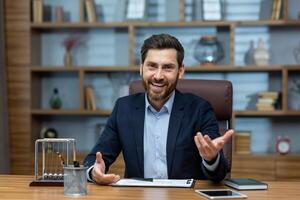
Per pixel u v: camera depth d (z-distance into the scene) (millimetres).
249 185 1619
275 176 3727
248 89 4105
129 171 1979
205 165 1703
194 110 1968
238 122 4133
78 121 4250
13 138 3973
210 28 4094
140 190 1599
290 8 4066
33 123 4031
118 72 4184
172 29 4133
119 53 4211
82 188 1528
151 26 3957
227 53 4078
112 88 4203
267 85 4094
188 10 4105
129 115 2006
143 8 4039
